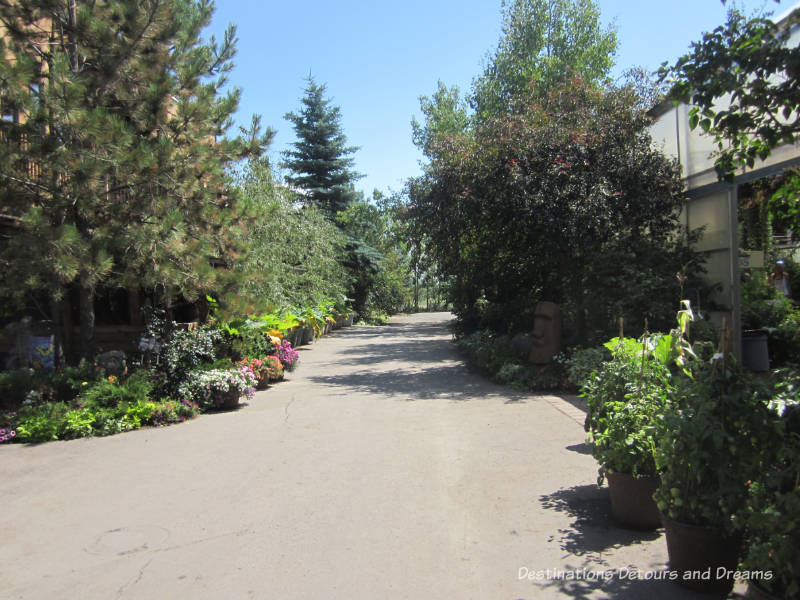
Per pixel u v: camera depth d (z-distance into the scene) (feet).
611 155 36.70
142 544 13.52
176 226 27.27
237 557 12.69
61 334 32.94
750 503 9.54
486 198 38.50
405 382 38.06
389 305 134.00
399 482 17.48
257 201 56.39
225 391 29.63
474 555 12.53
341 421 26.35
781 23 14.24
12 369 31.58
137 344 33.53
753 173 29.55
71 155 25.29
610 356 30.25
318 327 74.38
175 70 32.01
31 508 16.11
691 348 13.62
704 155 34.68
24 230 25.48
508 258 45.98
